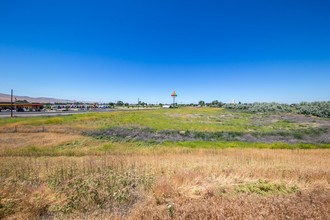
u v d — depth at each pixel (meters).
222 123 45.59
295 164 13.48
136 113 58.94
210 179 9.42
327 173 10.30
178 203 6.60
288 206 5.66
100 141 25.34
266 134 33.28
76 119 41.22
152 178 9.26
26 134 27.59
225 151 20.53
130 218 5.81
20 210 6.67
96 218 6.07
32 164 12.39
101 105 121.69
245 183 8.94
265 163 13.73
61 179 9.29
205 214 5.41
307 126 43.16
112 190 8.02
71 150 20.28
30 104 80.44
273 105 85.56
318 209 5.46
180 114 61.72
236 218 5.12
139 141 26.11
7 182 8.54
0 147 20.64
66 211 6.81
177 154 18.67
